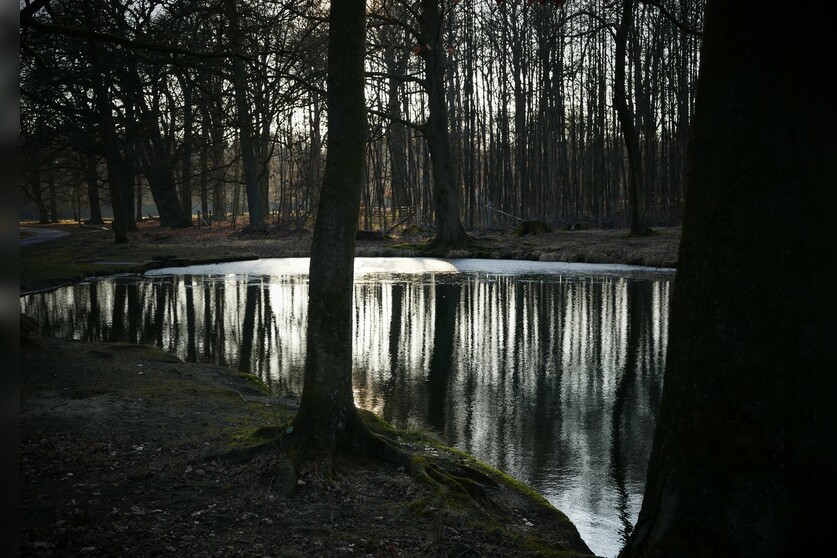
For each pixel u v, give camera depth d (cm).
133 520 485
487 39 5509
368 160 5750
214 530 477
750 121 306
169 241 4547
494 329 1602
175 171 4962
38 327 1486
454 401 1005
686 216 339
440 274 2792
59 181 7475
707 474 321
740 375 310
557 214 5338
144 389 890
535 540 508
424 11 3447
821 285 298
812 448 299
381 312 1859
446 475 595
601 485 689
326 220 614
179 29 1055
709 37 326
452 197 3794
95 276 2777
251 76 980
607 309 1839
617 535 574
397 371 1199
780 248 301
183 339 1487
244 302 2034
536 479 704
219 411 802
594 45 4966
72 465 594
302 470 577
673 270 2759
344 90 601
